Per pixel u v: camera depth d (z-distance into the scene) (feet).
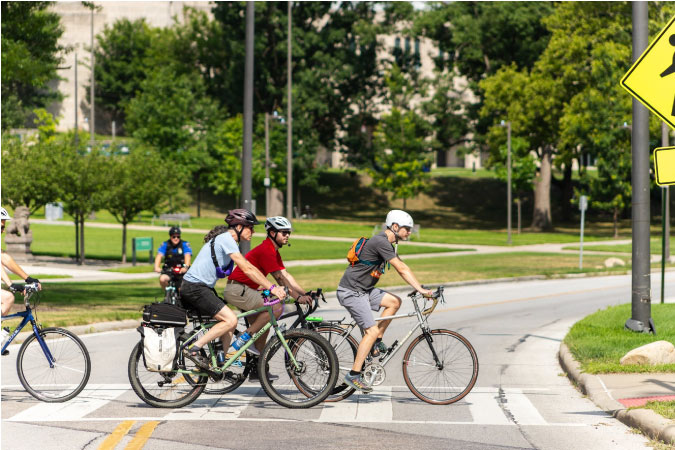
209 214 475.31
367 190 567.18
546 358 80.18
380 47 500.74
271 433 48.26
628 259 255.50
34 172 232.53
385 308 57.67
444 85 494.18
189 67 562.66
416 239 353.51
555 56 400.06
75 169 228.63
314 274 186.29
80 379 57.62
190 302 54.95
